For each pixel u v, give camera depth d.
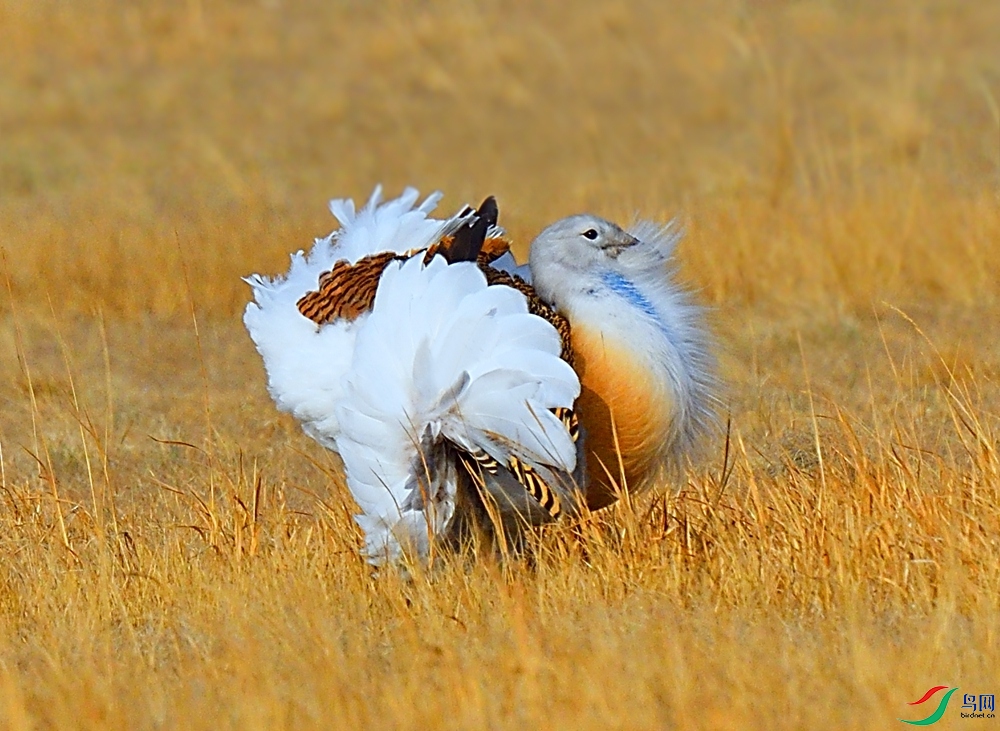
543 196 52.72
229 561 23.34
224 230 43.59
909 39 67.44
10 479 29.14
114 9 76.12
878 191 43.81
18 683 19.06
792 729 17.39
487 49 70.75
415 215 24.69
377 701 18.39
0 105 65.06
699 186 51.69
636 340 22.36
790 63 64.88
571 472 21.39
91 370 35.81
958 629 19.70
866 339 35.53
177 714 18.16
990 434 25.38
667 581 21.48
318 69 70.81
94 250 42.16
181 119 64.56
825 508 22.83
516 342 21.06
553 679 18.48
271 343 23.36
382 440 21.33
